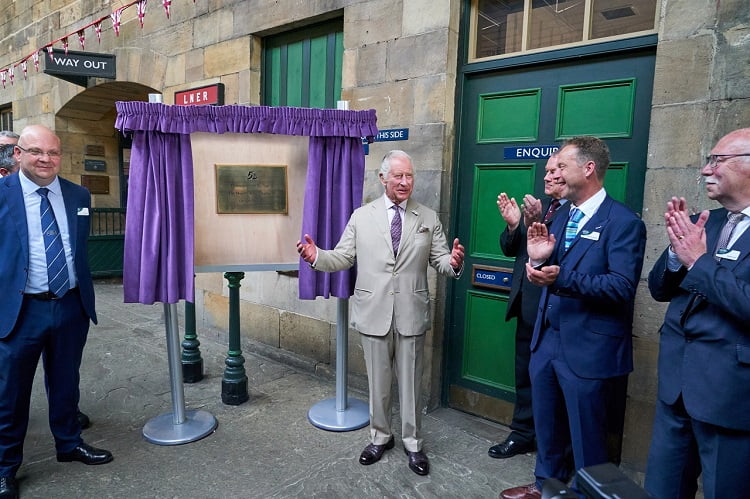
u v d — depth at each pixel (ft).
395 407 10.98
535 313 8.20
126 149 25.70
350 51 11.46
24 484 7.86
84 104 22.24
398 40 10.61
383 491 7.81
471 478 8.19
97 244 24.59
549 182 6.83
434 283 10.43
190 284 8.95
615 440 8.36
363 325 8.23
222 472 8.32
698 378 5.00
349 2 11.39
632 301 6.45
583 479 2.96
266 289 14.11
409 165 7.95
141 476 8.18
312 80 13.05
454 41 10.07
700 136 7.16
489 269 10.06
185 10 15.38
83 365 13.26
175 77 16.03
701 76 7.11
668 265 5.44
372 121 9.52
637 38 8.04
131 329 16.71
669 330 5.52
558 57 8.90
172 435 9.33
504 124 9.81
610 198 6.70
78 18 20.01
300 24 12.82
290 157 9.58
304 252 8.05
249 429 9.87
